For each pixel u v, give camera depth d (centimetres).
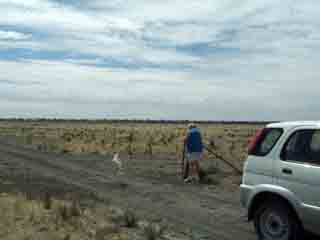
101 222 774
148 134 4334
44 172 1564
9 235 645
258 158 664
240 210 965
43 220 743
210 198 1106
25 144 3069
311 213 568
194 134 1383
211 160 2003
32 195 988
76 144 2953
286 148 627
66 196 1028
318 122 611
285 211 613
